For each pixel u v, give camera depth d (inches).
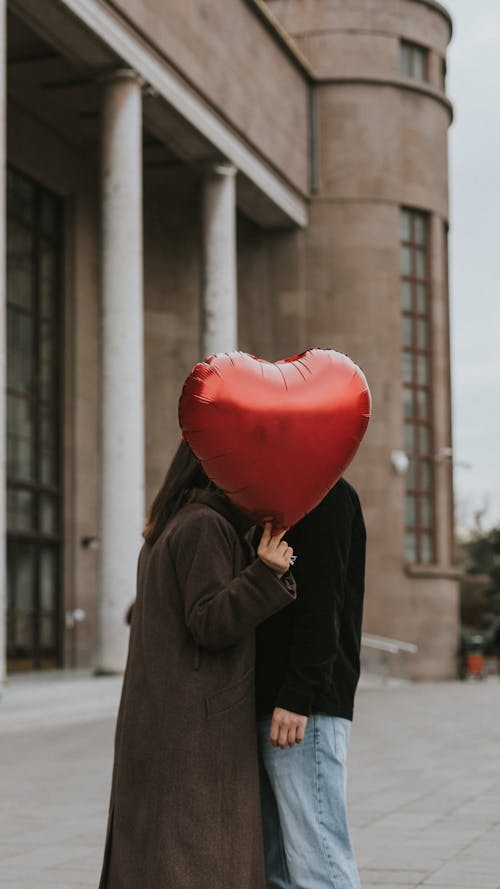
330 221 1315.2
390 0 1339.8
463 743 504.7
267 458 139.6
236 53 1093.8
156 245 1272.1
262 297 1320.1
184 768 138.6
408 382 1346.0
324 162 1317.7
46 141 1094.4
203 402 139.5
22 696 690.8
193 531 142.7
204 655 141.2
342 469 144.9
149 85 922.7
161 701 140.3
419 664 1304.1
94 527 1142.3
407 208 1355.8
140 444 883.4
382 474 1296.8
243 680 142.6
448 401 1401.3
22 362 1074.7
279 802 149.6
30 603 1064.2
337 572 146.9
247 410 139.0
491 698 846.5
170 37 949.8
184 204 1290.6
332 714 149.9
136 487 875.4
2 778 406.3
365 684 1109.7
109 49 868.6
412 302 1358.3
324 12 1325.0
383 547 1290.6
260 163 1170.0
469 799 338.3
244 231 1326.3
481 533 2861.7
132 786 140.3
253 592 137.6
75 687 769.6
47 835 290.2
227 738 140.4
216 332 1087.0
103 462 873.5
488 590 2368.4
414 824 295.1
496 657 1626.5
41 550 1084.5
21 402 1069.1
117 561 863.1
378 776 392.8
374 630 1282.0
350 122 1318.9
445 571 1333.7
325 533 147.6
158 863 136.7
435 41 1384.1
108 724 626.5
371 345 1306.6
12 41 946.7
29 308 1088.8
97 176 1170.6
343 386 144.1
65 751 493.0
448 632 1341.0
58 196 1138.7
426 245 1373.0
